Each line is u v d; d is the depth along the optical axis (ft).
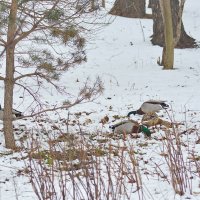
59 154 39.37
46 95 85.76
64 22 49.49
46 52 51.78
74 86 94.22
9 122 52.03
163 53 115.14
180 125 62.23
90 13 50.75
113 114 71.67
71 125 63.46
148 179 37.83
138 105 77.51
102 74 105.91
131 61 120.78
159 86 93.97
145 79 101.30
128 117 65.82
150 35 145.79
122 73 107.76
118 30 147.84
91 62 118.01
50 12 48.44
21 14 49.34
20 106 76.69
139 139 54.75
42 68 50.78
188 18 166.61
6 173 41.16
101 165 41.19
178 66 115.55
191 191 34.40
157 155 45.98
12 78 52.03
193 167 40.73
